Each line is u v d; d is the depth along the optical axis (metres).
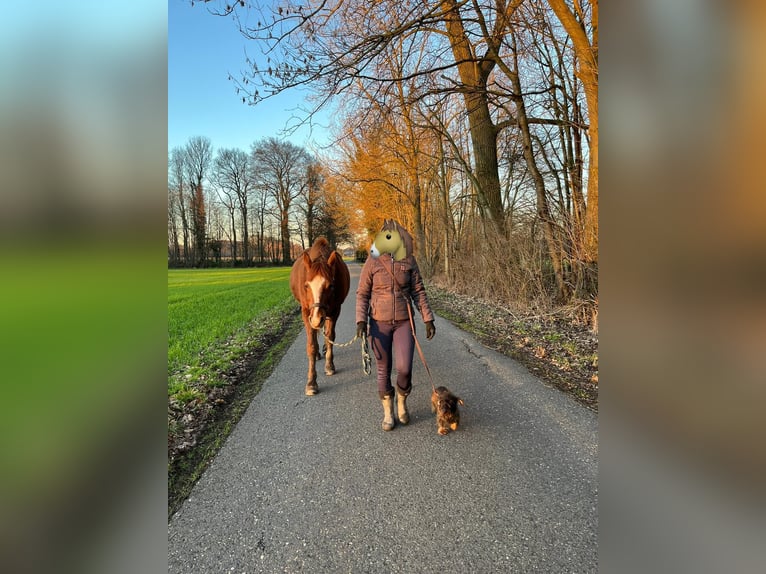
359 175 18.36
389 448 3.09
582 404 3.79
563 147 9.74
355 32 5.71
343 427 3.50
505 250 9.55
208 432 3.46
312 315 3.69
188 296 15.76
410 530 2.17
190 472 2.82
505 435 3.21
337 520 2.27
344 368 5.40
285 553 2.03
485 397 4.03
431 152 15.73
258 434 3.40
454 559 1.96
